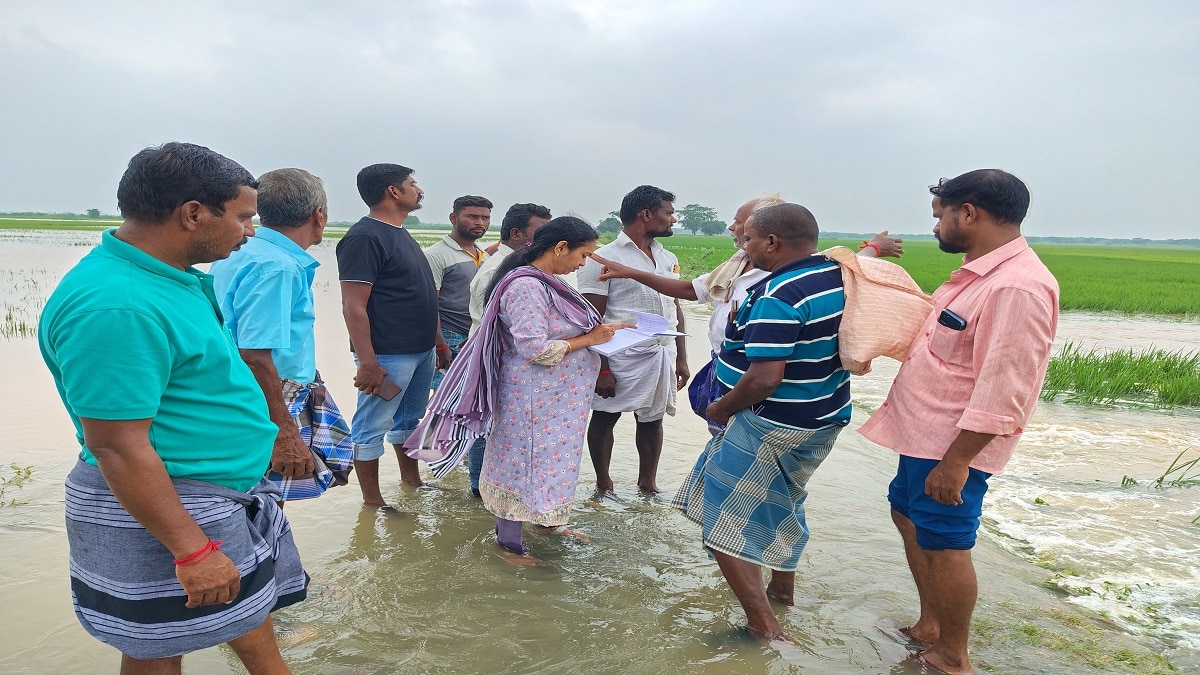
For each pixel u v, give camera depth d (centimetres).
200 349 211
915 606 368
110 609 214
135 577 212
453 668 299
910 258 5491
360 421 463
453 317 580
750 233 332
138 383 193
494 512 408
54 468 504
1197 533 459
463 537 434
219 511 221
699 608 358
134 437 195
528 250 404
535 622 338
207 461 218
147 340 195
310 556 400
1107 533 457
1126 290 2614
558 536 441
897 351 315
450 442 407
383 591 363
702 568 404
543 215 527
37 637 307
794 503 349
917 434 301
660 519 474
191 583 206
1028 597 373
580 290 504
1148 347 1362
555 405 399
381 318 464
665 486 536
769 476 330
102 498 210
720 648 321
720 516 331
